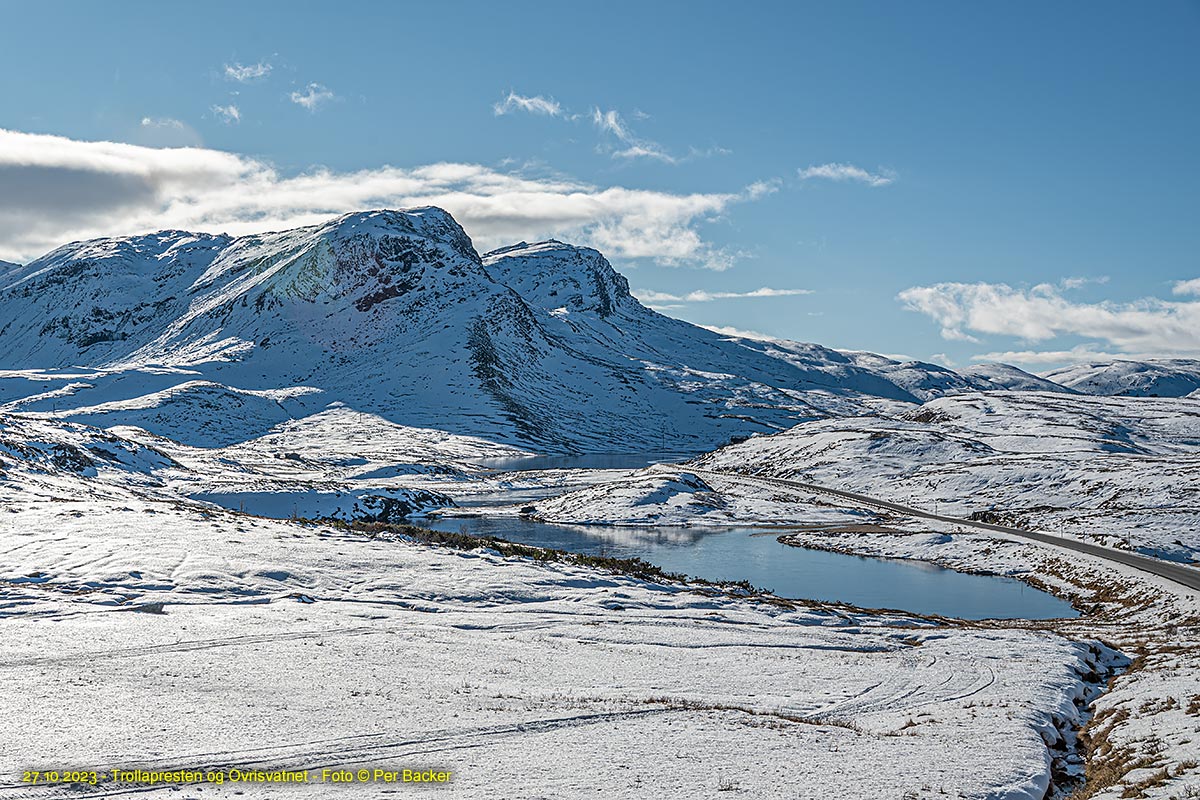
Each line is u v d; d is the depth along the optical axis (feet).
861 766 72.28
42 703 78.89
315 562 159.22
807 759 73.56
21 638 101.91
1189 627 152.66
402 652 108.99
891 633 145.48
